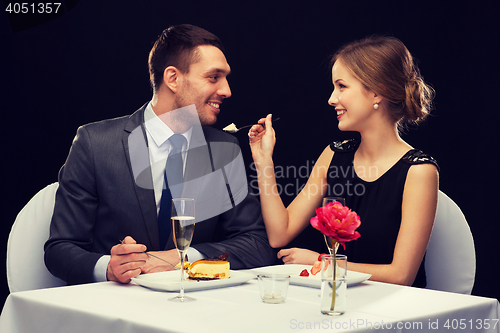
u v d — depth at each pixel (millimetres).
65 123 3207
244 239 1846
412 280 1658
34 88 3145
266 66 3492
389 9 3422
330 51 3461
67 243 1672
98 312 995
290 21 3469
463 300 1129
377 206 1824
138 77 3301
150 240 1809
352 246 1864
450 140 3375
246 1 3455
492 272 3273
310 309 1024
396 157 1853
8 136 3107
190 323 909
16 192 3121
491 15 3305
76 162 1813
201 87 1865
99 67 3244
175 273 1390
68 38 3188
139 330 917
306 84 3490
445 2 3363
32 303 1125
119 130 1882
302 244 3336
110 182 1806
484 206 3320
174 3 3342
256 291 1218
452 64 3365
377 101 1805
